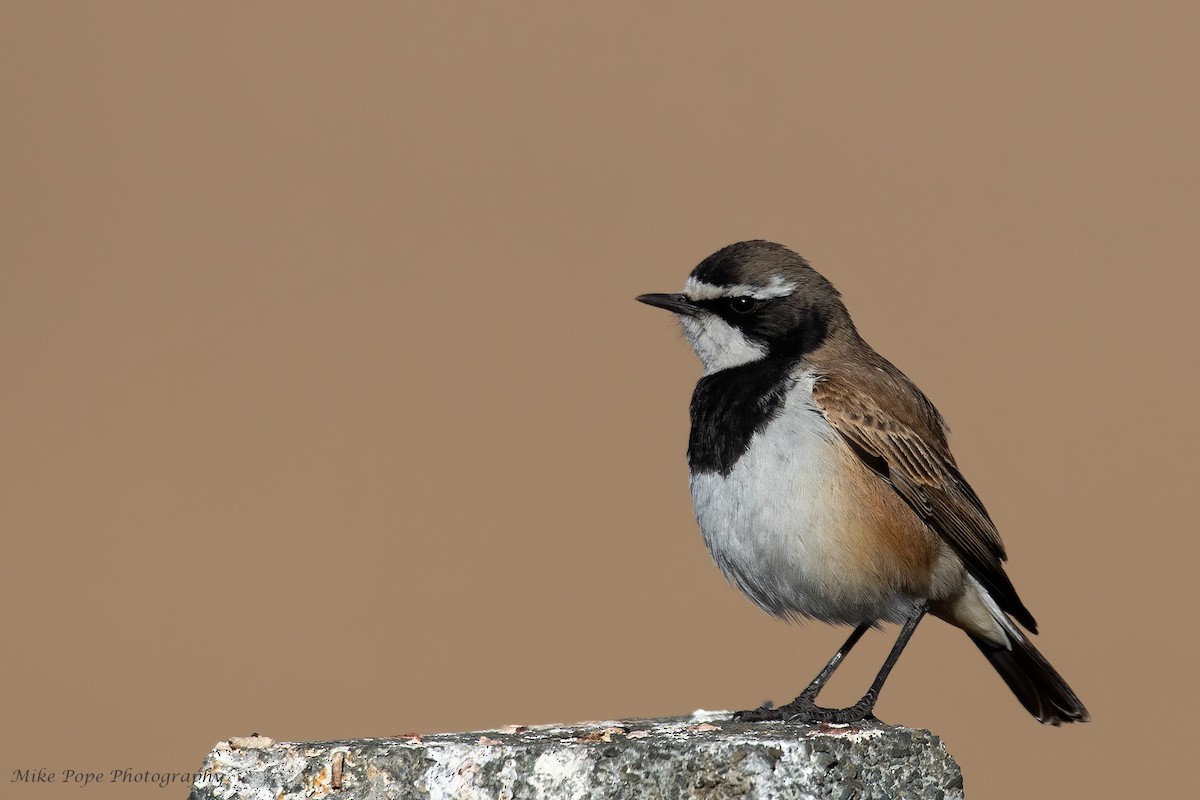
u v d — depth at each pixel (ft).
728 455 37.70
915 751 27.43
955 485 38.86
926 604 38.58
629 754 26.63
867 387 37.96
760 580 38.17
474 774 27.07
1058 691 40.50
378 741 28.99
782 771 26.45
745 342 39.81
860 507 36.68
